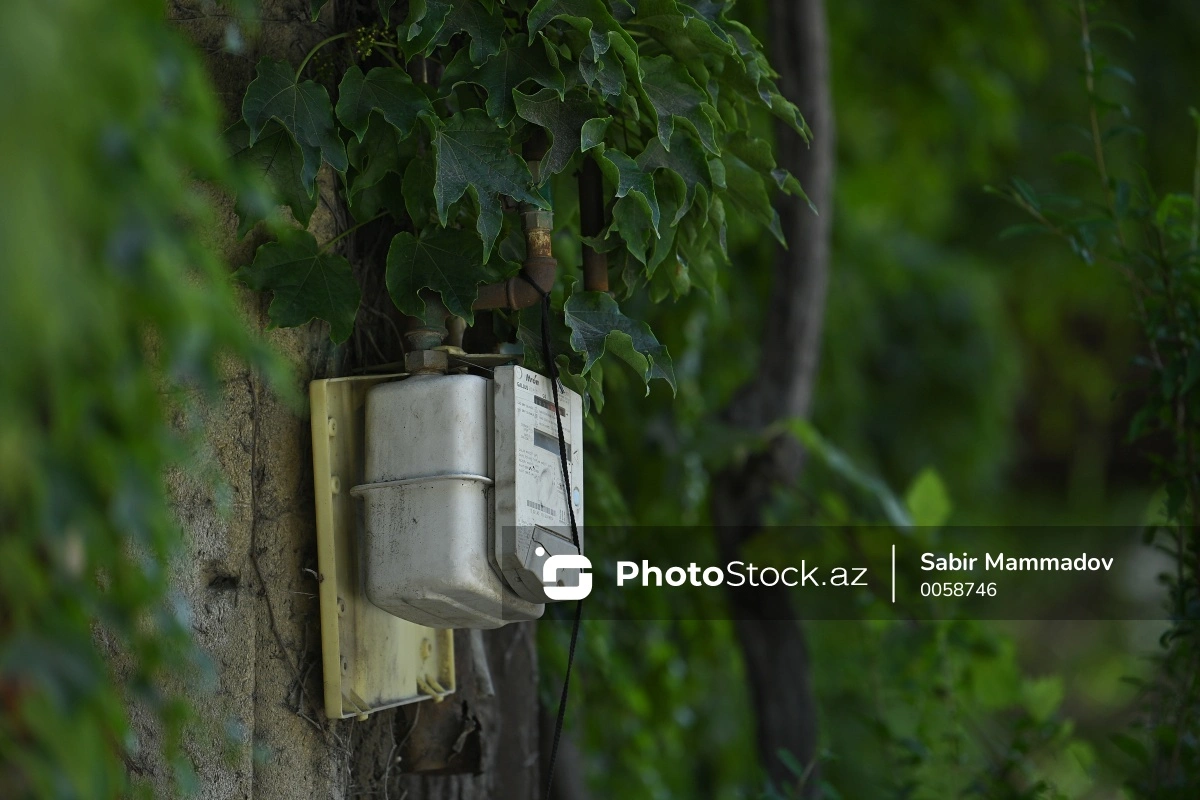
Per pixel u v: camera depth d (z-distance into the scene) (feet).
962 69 43.01
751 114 27.89
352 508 12.25
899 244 51.03
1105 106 19.13
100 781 7.22
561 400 12.51
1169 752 19.72
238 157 11.60
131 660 11.29
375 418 11.91
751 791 24.25
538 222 12.52
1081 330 67.92
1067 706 58.65
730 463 26.02
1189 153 50.96
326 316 11.87
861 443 41.52
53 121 6.04
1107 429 67.92
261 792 11.71
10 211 5.83
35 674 6.65
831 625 29.17
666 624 25.90
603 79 12.20
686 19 12.73
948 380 49.90
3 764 6.84
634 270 13.67
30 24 5.94
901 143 46.21
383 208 13.28
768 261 31.01
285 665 11.94
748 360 30.96
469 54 12.23
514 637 17.24
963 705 23.62
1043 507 69.05
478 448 11.66
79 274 6.32
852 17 41.14
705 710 32.53
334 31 13.17
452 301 12.17
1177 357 18.86
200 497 11.59
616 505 21.50
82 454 6.84
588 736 25.38
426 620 12.07
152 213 6.72
